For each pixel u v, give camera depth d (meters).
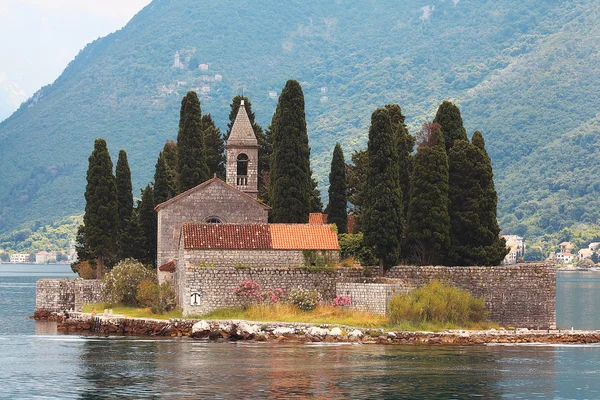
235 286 139.00
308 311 138.25
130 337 140.12
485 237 150.88
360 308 137.12
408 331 133.12
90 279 181.12
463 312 138.88
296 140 163.12
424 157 149.62
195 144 182.38
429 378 108.56
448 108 160.88
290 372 110.19
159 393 99.38
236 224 143.75
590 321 179.12
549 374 112.50
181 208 154.38
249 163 164.25
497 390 103.50
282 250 142.00
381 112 146.25
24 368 114.38
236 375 108.12
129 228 188.00
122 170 193.25
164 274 153.00
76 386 103.31
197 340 133.75
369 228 144.75
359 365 115.00
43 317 177.88
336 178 176.50
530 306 143.75
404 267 143.75
